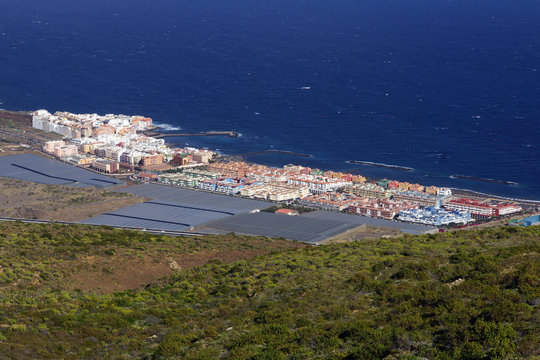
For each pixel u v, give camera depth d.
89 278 167.75
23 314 131.00
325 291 134.50
